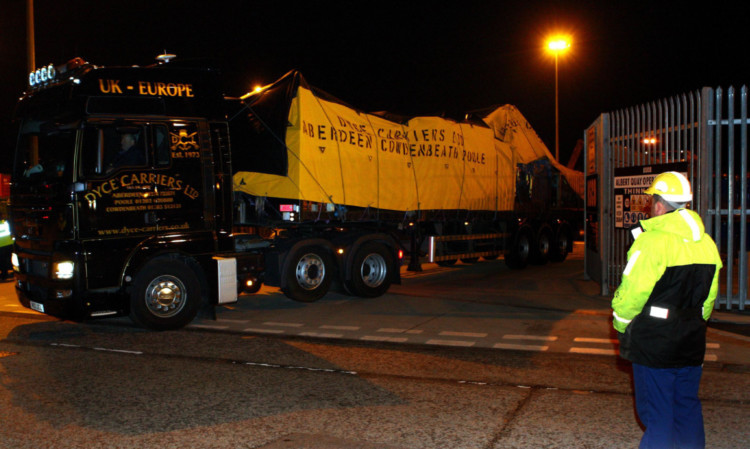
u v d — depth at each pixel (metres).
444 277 14.21
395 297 11.30
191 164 8.61
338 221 10.62
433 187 12.61
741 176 9.30
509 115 15.86
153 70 8.36
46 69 8.48
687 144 9.55
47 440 4.62
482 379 6.13
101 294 7.99
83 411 5.24
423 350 7.38
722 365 6.54
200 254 8.73
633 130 10.62
